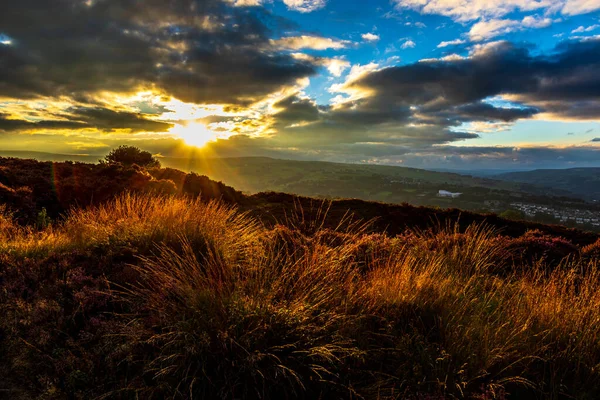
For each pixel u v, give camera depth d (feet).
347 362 10.09
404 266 14.78
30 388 8.57
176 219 18.38
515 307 13.51
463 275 17.93
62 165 48.73
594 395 9.86
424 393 9.11
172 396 8.42
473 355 10.29
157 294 11.50
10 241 18.44
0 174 37.47
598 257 22.38
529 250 23.36
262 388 8.94
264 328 10.00
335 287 12.93
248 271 13.37
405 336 11.02
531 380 10.30
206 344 9.25
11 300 11.35
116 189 40.24
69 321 10.66
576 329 11.85
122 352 9.29
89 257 15.42
